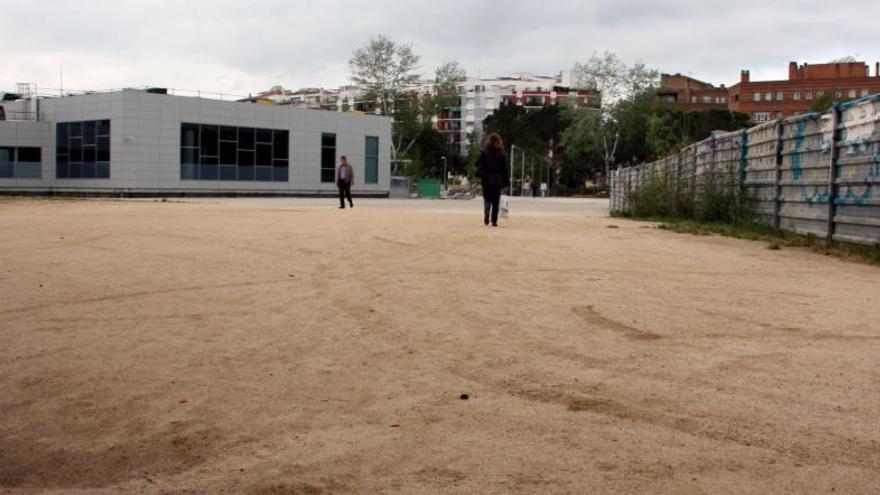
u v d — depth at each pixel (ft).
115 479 9.95
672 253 35.68
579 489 9.43
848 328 18.63
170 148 159.53
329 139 185.78
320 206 92.53
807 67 415.44
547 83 558.15
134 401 12.89
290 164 178.29
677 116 267.80
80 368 14.83
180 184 161.58
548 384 13.82
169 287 23.91
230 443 11.05
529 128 342.44
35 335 17.47
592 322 19.21
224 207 82.89
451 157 422.41
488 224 52.44
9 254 31.83
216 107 165.48
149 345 16.60
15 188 164.04
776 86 410.31
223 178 167.84
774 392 13.32
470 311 20.52
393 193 204.95
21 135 163.02
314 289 23.80
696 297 23.08
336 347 16.52
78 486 9.75
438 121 547.49
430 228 47.96
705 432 11.37
